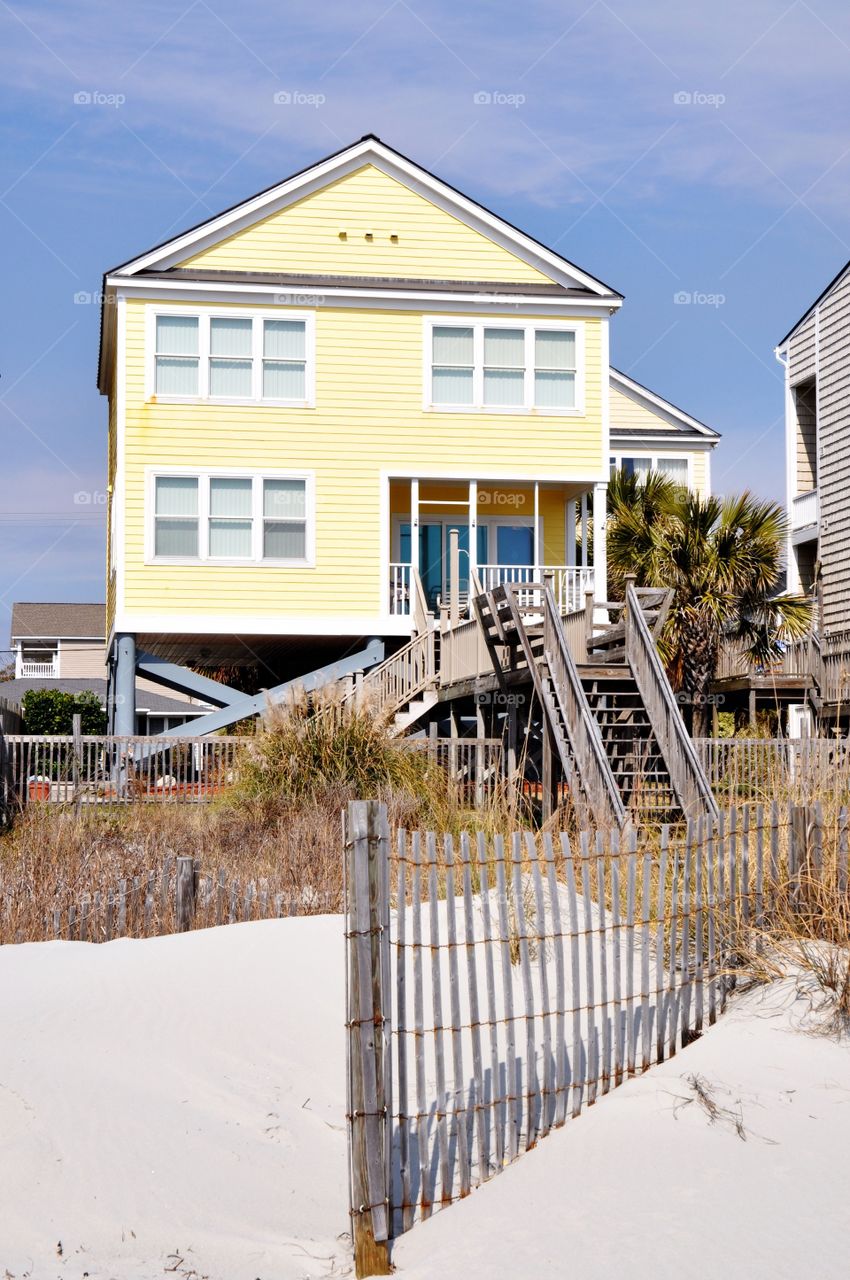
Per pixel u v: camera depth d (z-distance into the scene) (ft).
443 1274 15.16
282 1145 18.44
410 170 85.25
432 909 17.79
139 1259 15.31
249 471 82.02
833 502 90.12
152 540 80.94
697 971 22.17
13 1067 19.92
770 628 78.95
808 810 24.64
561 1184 17.01
